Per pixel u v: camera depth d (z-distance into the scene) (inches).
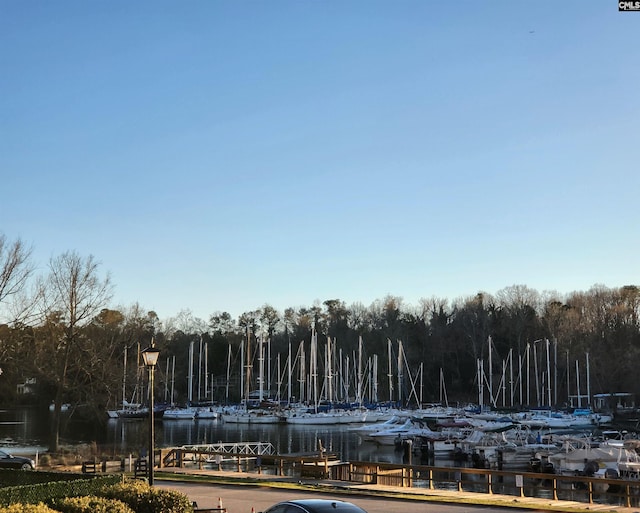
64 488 956.0
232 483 1368.1
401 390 5615.2
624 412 4660.4
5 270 2218.3
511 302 6220.5
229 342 6230.3
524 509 1061.1
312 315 7012.8
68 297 2220.7
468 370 6023.6
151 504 755.4
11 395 3189.0
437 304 6678.2
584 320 5575.8
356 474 1477.6
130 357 4308.6
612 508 1097.4
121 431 3767.2
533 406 5012.3
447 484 1801.2
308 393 4938.5
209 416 4680.1
